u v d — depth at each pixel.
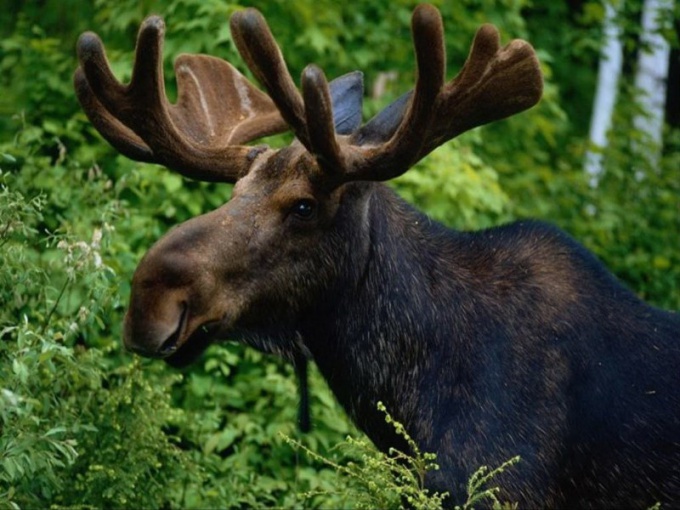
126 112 11.03
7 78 18.97
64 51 20.98
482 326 11.16
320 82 10.17
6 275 11.43
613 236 20.67
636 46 25.27
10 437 10.59
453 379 11.07
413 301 11.20
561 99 27.12
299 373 11.38
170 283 10.32
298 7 18.53
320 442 14.76
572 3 28.28
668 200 21.83
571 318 11.21
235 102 12.27
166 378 13.20
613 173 22.31
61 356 12.03
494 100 10.62
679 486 11.07
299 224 10.79
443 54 10.23
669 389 11.18
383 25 19.73
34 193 14.95
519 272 11.41
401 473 10.48
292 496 13.71
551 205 20.98
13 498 11.26
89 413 12.23
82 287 13.26
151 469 12.68
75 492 12.11
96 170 14.67
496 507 10.27
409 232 11.37
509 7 20.84
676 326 11.50
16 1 21.53
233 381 15.30
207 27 17.44
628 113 24.00
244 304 10.74
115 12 18.84
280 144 16.97
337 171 10.58
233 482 13.62
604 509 11.14
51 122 17.08
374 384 11.23
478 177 18.00
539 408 10.95
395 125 11.03
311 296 11.02
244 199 10.81
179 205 16.02
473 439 10.87
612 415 11.07
